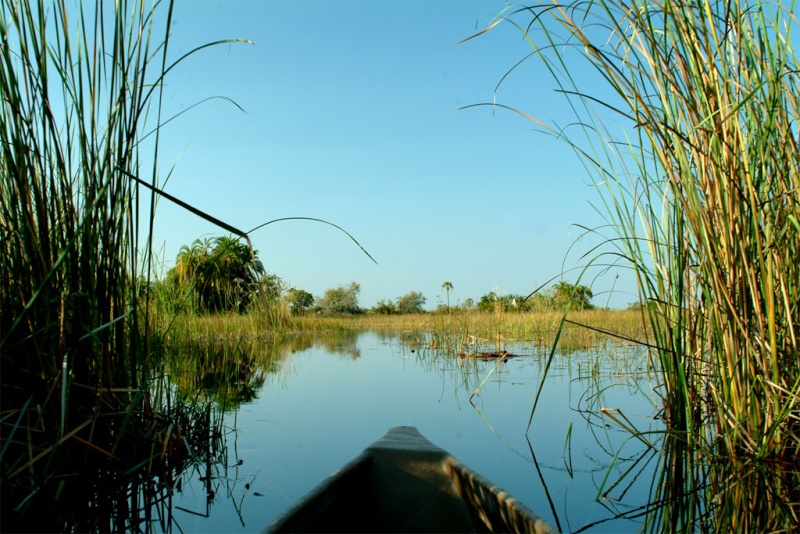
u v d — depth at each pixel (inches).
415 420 169.6
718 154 99.0
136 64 109.5
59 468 98.7
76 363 104.5
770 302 96.3
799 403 97.8
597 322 466.6
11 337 96.5
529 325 462.3
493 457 129.4
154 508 101.3
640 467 121.2
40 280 96.7
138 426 118.7
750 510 93.4
